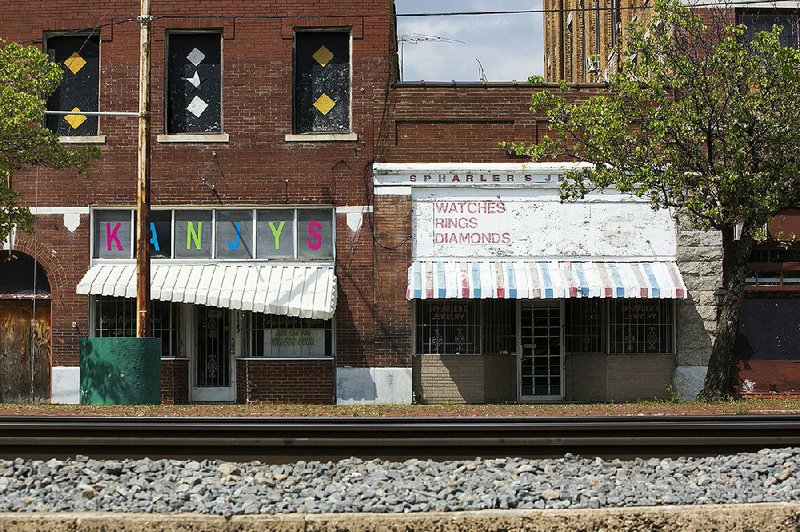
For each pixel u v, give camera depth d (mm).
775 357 21391
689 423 11008
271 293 21203
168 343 22094
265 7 22172
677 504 8430
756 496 8688
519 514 7855
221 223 22109
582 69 35156
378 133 21891
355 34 22062
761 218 18328
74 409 15031
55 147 19234
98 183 22047
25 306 22375
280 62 22125
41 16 22312
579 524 7848
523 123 21781
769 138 17812
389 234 21734
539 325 22172
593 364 21922
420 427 10648
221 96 22391
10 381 22281
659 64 18438
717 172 18141
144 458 9828
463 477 9234
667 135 18672
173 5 22219
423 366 21734
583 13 35031
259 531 7727
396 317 21656
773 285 21500
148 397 17641
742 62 17906
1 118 18000
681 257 21469
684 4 21297
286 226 22094
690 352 21547
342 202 21875
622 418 11789
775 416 12055
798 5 21625
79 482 9047
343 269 21797
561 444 10203
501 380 22016
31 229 19484
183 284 21312
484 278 21062
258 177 22000
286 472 9430
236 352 22078
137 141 22125
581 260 21500
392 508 8172
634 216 21594
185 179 22047
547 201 21641
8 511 8125
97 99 22500
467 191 21734
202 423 11414
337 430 10594
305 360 21766
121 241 22141
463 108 21859
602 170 18641
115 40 22234
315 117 22359
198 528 7711
